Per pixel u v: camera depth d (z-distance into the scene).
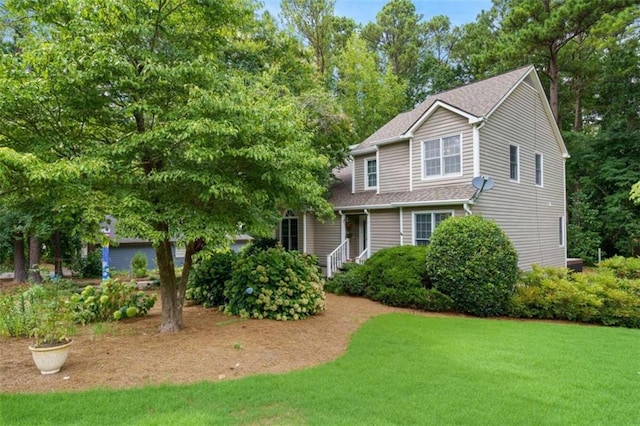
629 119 22.38
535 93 15.45
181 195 5.93
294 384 4.52
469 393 4.36
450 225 9.61
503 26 22.62
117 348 5.79
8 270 18.62
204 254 5.71
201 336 6.44
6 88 4.78
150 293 11.53
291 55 16.31
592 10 18.11
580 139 22.84
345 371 5.01
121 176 5.57
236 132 5.15
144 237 5.33
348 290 11.59
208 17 6.32
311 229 18.19
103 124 6.08
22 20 5.74
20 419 3.56
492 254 8.97
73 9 5.30
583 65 22.16
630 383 4.72
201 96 5.17
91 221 4.96
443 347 6.17
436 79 30.38
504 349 6.09
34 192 5.05
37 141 5.37
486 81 15.30
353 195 16.86
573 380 4.80
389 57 33.97
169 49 6.17
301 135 6.75
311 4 22.25
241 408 3.88
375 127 26.61
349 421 3.65
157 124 5.84
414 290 9.59
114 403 3.91
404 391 4.39
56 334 5.02
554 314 8.95
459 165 12.77
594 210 21.25
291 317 7.80
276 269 8.25
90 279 17.23
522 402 4.15
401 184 14.77
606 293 8.68
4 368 4.93
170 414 3.71
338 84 26.59
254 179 6.22
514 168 14.04
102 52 4.97
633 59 21.59
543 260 15.40
